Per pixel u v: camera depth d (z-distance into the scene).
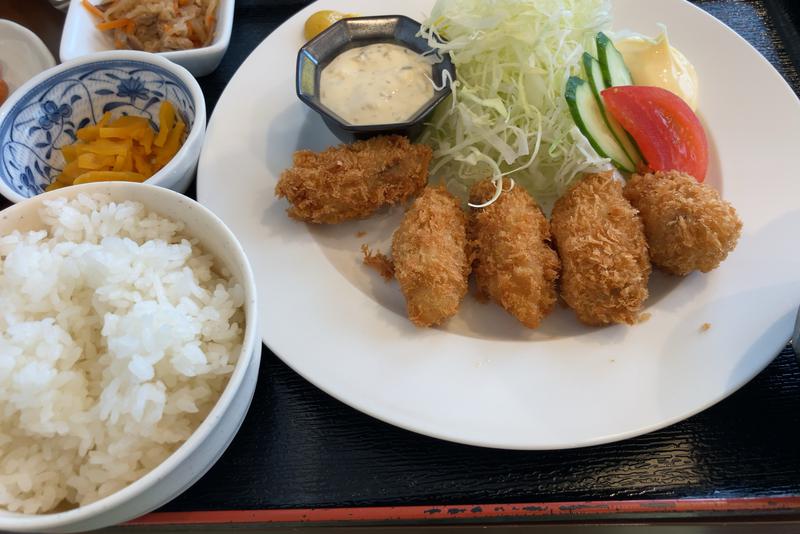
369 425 0.20
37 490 0.16
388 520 0.18
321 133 0.28
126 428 0.16
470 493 0.18
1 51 0.31
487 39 0.26
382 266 0.23
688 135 0.24
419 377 0.20
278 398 0.21
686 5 0.29
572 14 0.26
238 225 0.24
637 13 0.29
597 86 0.25
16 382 0.16
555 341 0.21
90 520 0.15
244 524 0.18
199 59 0.28
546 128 0.26
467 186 0.27
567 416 0.19
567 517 0.18
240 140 0.27
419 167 0.25
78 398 0.17
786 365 0.20
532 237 0.22
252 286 0.18
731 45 0.28
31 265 0.18
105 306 0.18
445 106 0.27
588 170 0.25
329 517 0.18
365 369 0.20
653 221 0.22
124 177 0.25
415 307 0.21
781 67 0.28
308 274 0.23
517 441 0.18
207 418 0.16
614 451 0.19
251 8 0.33
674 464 0.19
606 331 0.21
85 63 0.25
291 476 0.19
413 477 0.19
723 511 0.18
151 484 0.15
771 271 0.21
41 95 0.25
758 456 0.19
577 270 0.21
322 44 0.26
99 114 0.27
